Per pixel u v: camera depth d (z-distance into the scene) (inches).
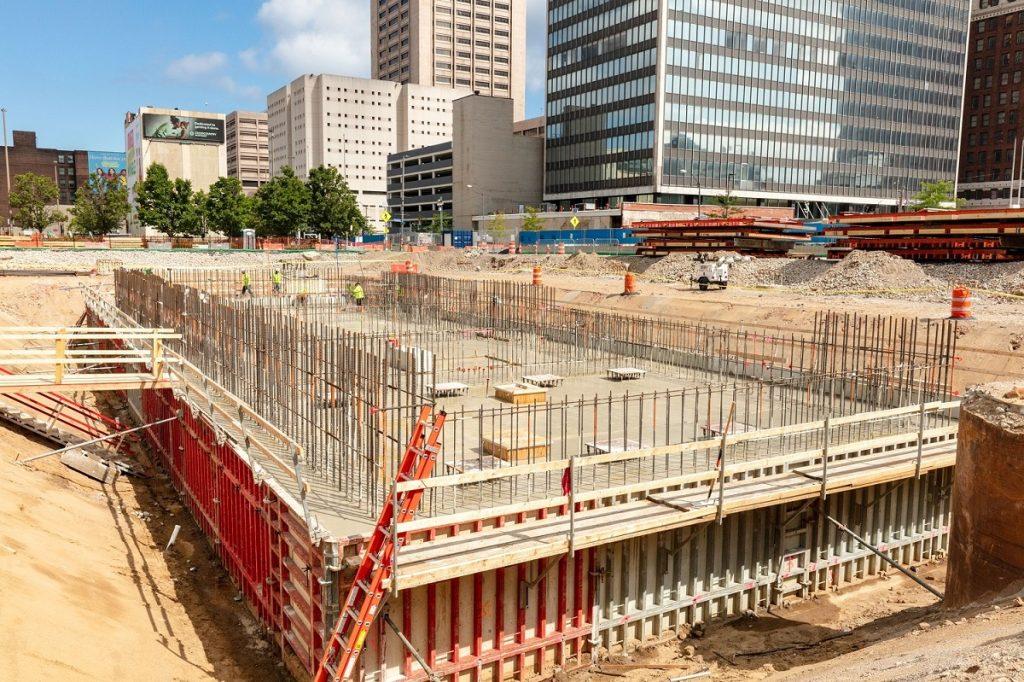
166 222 4274.1
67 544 696.4
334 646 514.6
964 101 5580.7
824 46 4584.2
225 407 890.1
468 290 1871.3
